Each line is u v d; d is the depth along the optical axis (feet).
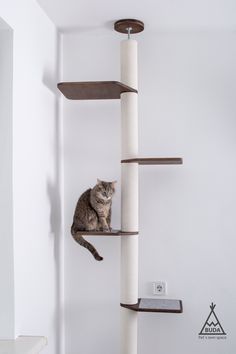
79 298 8.78
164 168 8.67
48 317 7.77
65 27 8.44
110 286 8.73
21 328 6.42
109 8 7.49
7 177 6.16
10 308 6.15
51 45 8.14
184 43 8.71
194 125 8.65
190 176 8.62
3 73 6.22
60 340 8.54
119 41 8.85
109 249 8.73
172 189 8.64
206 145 8.61
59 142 8.66
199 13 7.72
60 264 8.59
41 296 7.39
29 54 6.89
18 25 6.41
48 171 7.89
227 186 8.55
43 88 7.65
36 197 7.19
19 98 6.43
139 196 8.71
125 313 7.88
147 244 8.67
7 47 6.23
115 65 8.84
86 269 8.77
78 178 8.86
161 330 8.60
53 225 8.15
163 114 8.72
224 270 8.51
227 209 8.54
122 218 7.95
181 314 8.56
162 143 8.71
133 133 7.95
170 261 8.62
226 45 8.64
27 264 6.70
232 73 8.61
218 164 8.57
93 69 8.87
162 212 8.66
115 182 8.06
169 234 8.63
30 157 6.90
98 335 8.73
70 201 8.85
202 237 8.57
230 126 8.57
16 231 6.26
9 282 6.15
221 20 8.05
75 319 8.77
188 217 8.60
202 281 8.55
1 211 6.16
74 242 8.80
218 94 8.63
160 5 7.37
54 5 7.38
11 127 6.17
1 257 6.16
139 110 8.77
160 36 8.75
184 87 8.70
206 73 8.66
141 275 8.66
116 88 7.68
